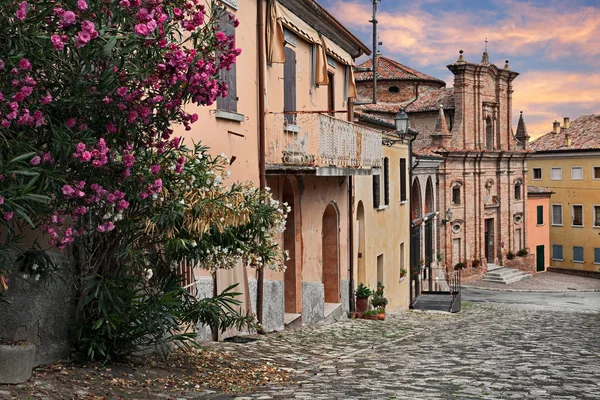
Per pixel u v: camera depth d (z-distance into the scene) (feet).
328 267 68.80
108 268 26.43
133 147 23.88
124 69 21.56
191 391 25.55
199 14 23.11
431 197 138.31
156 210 26.11
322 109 65.92
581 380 31.76
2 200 17.97
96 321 26.40
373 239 82.79
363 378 31.01
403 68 160.97
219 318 30.14
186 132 37.22
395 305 95.66
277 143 51.90
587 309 118.73
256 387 27.91
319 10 57.36
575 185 215.92
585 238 214.07
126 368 27.22
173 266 29.35
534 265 182.60
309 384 28.96
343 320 67.41
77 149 20.21
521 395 26.99
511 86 172.86
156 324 27.02
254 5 47.34
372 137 67.97
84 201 22.70
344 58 71.61
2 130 19.42
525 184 180.04
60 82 21.52
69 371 25.20
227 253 29.63
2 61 18.39
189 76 22.90
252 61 46.98
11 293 24.47
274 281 49.83
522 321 75.56
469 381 30.37
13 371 22.36
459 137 157.07
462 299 133.90
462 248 159.22
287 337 47.29
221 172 31.65
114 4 20.40
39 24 19.15
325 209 67.15
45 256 24.73
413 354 41.45
